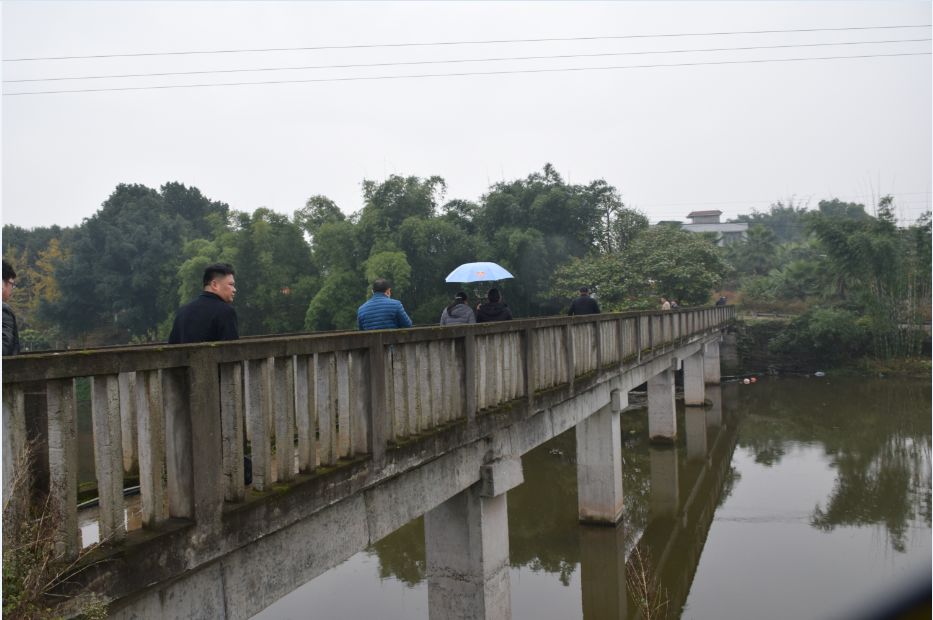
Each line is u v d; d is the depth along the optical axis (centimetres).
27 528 262
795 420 2136
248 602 365
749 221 7519
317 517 419
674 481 1498
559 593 957
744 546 1101
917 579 540
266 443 379
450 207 3566
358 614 898
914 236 3173
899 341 3077
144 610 306
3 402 264
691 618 854
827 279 3569
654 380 1794
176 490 326
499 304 895
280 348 382
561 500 1352
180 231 4419
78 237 4691
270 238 3450
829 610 830
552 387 802
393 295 2902
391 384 504
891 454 1672
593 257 3158
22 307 4394
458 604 652
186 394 326
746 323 3253
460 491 605
